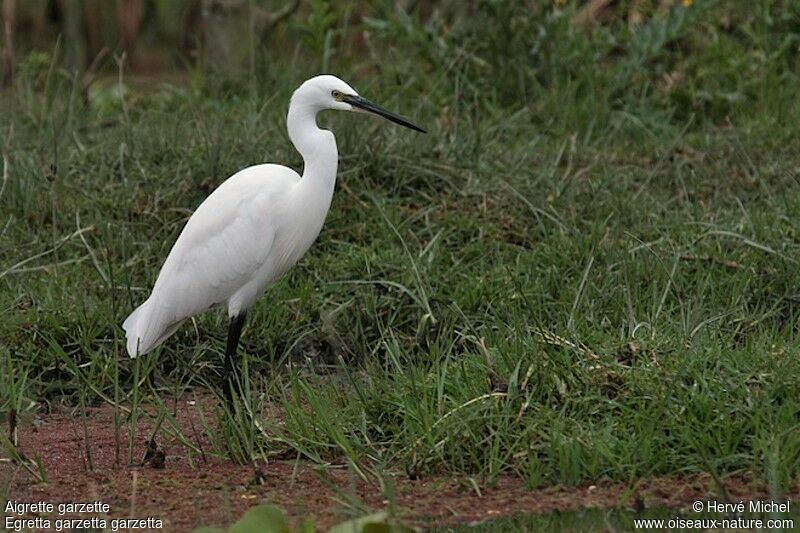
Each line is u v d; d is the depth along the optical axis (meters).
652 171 15.51
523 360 10.30
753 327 11.42
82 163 15.41
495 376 10.12
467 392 10.10
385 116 11.36
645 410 9.67
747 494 9.12
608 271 12.48
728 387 9.88
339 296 12.91
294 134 11.26
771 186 14.95
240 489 9.52
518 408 9.91
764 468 9.27
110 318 12.34
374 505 9.14
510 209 14.34
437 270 13.08
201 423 11.15
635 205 14.34
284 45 21.09
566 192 14.62
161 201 14.34
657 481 9.35
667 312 11.48
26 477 9.92
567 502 9.11
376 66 19.06
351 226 14.01
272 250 11.23
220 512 9.09
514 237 13.86
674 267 11.95
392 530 7.88
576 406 9.91
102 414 11.49
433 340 12.10
